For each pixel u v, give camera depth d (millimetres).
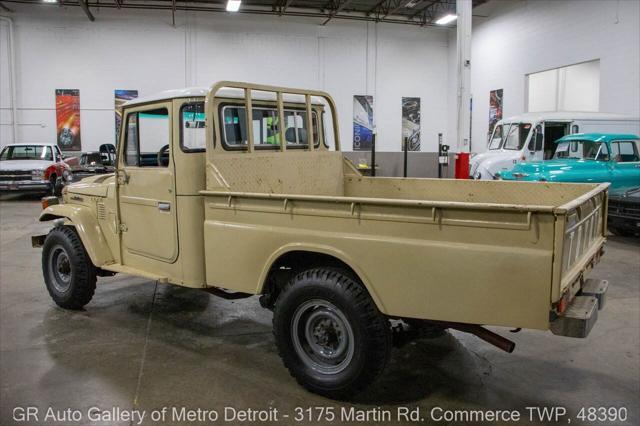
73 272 4773
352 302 2982
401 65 22000
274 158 4188
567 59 16516
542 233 2455
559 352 4008
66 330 4438
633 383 3508
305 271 3244
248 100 3998
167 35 19500
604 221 3799
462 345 4129
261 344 4145
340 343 3145
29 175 14250
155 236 4086
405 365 3750
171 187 3859
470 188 4363
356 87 21531
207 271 3678
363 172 14094
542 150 13383
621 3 14430
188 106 3801
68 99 19016
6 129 18625
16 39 18484
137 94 19469
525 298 2508
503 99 19672
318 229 3111
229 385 3439
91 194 4742
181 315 4840
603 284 3186
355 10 20859
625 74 14438
